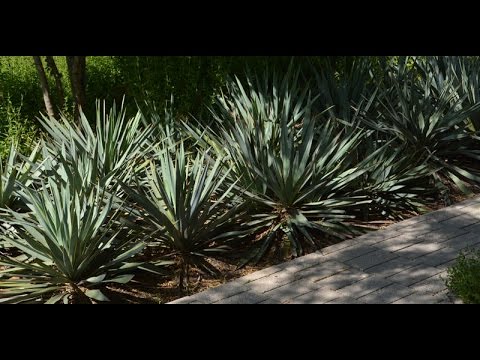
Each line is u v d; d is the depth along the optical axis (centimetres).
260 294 376
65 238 373
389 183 484
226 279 401
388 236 439
